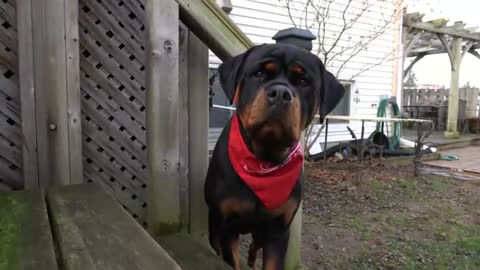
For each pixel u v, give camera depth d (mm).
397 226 4199
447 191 5715
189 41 2104
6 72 1975
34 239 997
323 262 3271
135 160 2312
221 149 1712
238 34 1804
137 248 952
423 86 20531
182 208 2152
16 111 1965
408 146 8984
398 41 9156
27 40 1917
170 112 1672
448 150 9797
